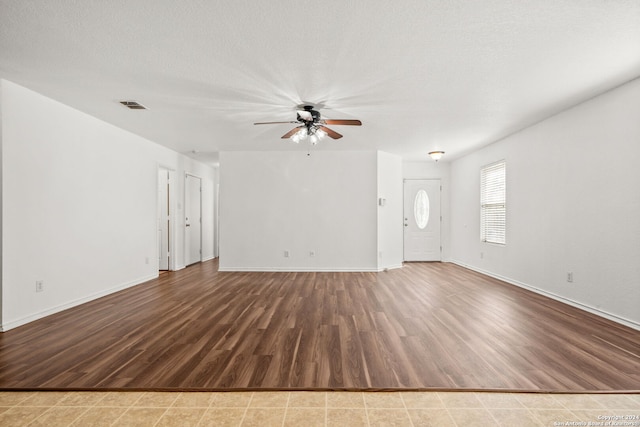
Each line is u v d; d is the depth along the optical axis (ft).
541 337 10.07
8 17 7.29
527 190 16.49
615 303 11.52
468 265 23.65
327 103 12.81
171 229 22.56
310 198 22.25
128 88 11.35
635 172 10.79
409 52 8.96
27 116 11.45
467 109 13.66
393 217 23.66
